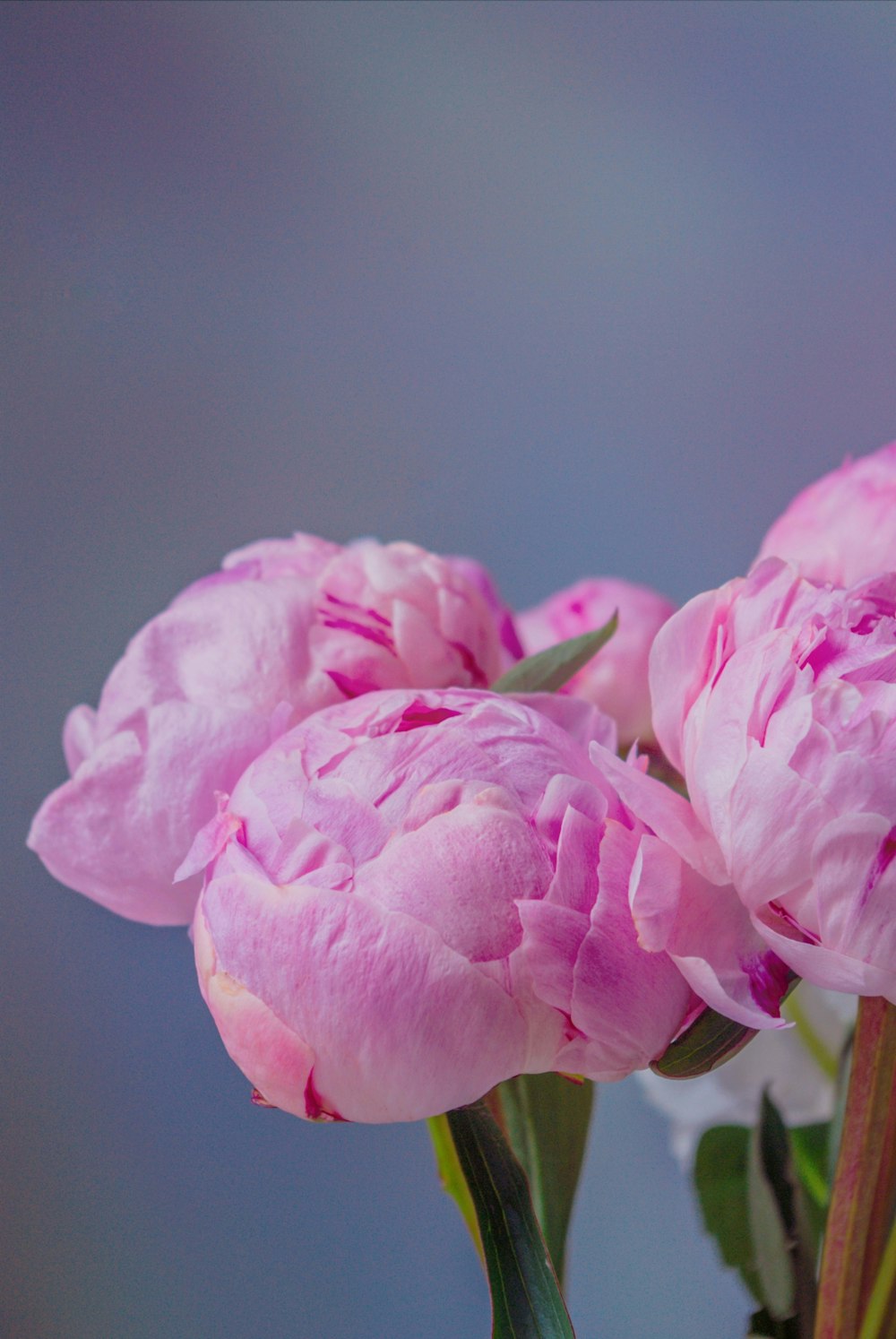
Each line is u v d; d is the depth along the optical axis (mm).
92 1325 1891
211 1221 1891
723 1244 859
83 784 748
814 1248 824
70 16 1929
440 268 1981
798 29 1910
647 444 1991
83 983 1939
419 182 1970
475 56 1952
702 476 1988
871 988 688
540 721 716
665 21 1929
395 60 1952
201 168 1955
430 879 686
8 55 1925
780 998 702
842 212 1936
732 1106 910
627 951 688
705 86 1938
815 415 1965
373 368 1991
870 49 1902
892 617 704
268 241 1968
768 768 683
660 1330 1488
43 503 1955
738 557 1986
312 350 1983
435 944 680
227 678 760
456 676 776
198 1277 1884
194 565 1976
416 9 1949
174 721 744
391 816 696
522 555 2012
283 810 701
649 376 1984
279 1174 1889
